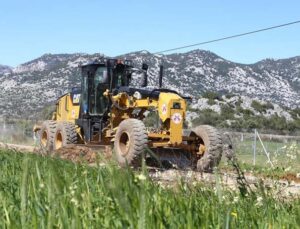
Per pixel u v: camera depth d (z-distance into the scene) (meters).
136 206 2.47
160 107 14.78
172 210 2.85
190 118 44.69
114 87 16.98
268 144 22.81
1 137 28.91
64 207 2.68
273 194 4.45
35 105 101.75
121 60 17.02
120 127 14.42
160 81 15.95
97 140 17.48
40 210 2.76
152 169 5.00
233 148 5.12
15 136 29.30
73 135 17.88
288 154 5.41
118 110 16.44
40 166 4.57
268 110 52.28
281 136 24.16
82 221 2.70
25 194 2.73
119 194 2.40
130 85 17.25
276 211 3.56
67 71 142.12
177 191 3.87
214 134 14.17
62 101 20.50
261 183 4.10
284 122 47.00
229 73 159.00
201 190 4.04
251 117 47.06
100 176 3.38
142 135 13.69
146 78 16.89
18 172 5.32
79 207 2.86
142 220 2.25
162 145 14.21
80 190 3.36
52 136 18.89
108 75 16.81
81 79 18.30
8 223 2.71
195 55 160.12
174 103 14.55
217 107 48.47
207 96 51.94
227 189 4.42
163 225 2.55
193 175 4.55
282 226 2.99
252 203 3.76
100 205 2.98
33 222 2.60
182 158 14.42
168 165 14.16
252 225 3.01
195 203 3.27
